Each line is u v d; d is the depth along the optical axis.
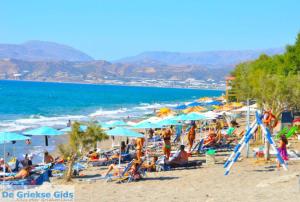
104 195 15.01
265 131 18.28
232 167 19.64
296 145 27.27
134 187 16.28
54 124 52.59
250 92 23.17
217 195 13.46
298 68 47.41
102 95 156.00
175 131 38.19
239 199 12.54
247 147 22.58
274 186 14.07
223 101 61.25
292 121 33.47
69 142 18.14
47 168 20.34
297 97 20.80
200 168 20.23
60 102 104.00
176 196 13.84
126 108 89.12
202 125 40.75
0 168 20.59
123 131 20.31
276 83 21.05
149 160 23.02
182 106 45.06
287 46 49.91
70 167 18.42
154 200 13.50
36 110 77.75
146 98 145.75
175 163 20.45
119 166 21.06
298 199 11.96
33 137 39.19
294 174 15.51
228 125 39.50
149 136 33.88
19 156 28.77
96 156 24.20
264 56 73.00
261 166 19.56
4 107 82.44
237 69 72.19
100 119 59.47
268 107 21.69
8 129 46.00
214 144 26.25
